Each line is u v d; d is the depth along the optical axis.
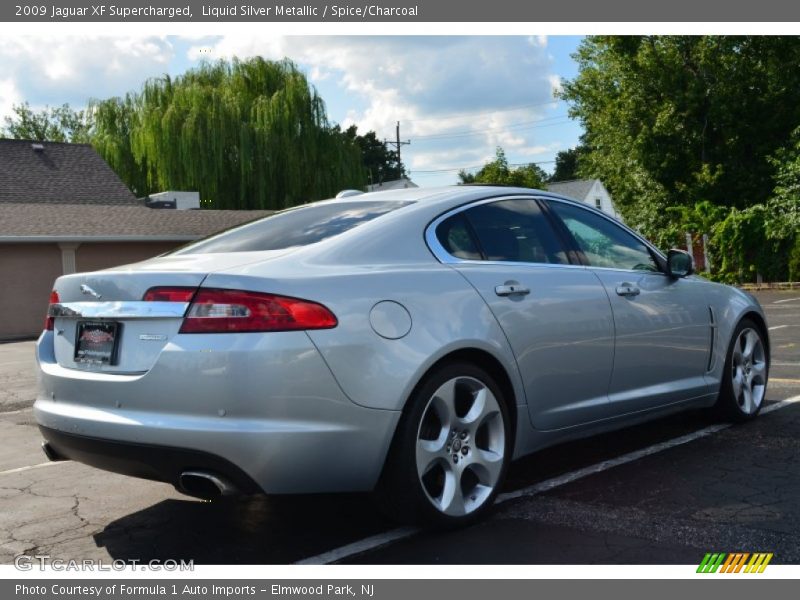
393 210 3.92
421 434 3.48
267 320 3.14
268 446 3.07
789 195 22.64
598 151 31.39
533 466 4.65
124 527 3.95
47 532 3.92
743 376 5.57
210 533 3.79
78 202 30.66
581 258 4.48
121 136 39.34
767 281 23.28
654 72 26.88
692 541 3.39
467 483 3.76
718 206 26.53
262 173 34.97
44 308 23.27
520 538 3.50
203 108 34.72
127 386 3.26
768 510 3.73
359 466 3.29
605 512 3.78
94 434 3.33
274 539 3.66
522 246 4.21
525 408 3.94
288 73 36.97
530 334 3.94
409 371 3.38
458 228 3.99
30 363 13.77
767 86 26.33
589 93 31.03
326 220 3.97
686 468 4.47
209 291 3.19
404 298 3.49
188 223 27.42
